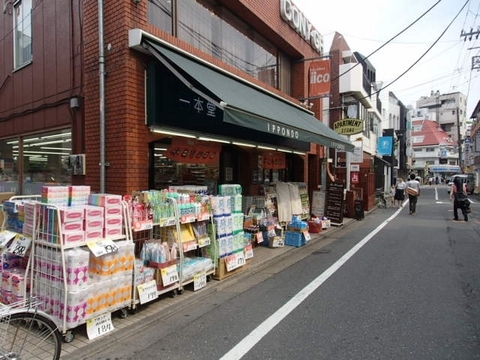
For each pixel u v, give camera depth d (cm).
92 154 624
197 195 537
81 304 355
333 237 1012
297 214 1012
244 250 642
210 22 806
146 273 440
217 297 503
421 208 1933
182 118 641
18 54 852
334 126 1430
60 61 705
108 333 377
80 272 356
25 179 830
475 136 3816
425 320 415
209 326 404
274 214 966
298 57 1209
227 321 418
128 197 446
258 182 1016
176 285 484
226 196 589
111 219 405
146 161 597
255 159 992
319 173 1373
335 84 2041
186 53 647
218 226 562
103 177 588
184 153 689
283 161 1137
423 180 6731
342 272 630
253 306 466
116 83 580
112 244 387
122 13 568
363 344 356
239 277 593
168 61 572
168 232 497
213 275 571
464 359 325
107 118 592
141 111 587
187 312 446
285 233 878
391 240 945
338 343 359
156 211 463
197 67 652
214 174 870
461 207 1356
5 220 450
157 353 343
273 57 1100
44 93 752
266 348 350
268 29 981
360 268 655
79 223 370
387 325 402
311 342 362
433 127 7381
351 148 1116
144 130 594
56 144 729
